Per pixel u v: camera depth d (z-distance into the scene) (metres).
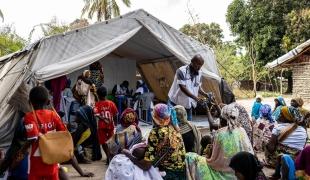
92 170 8.13
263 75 38.72
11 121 9.17
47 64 9.45
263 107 10.04
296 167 5.05
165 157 4.93
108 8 32.84
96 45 10.32
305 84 22.06
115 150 6.94
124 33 10.85
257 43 37.16
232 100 12.34
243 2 39.09
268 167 8.09
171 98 7.89
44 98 4.41
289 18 34.59
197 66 7.61
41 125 4.32
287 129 7.04
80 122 8.73
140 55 15.58
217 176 5.72
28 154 4.55
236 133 5.75
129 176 4.86
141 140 6.89
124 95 14.63
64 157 4.29
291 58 21.41
